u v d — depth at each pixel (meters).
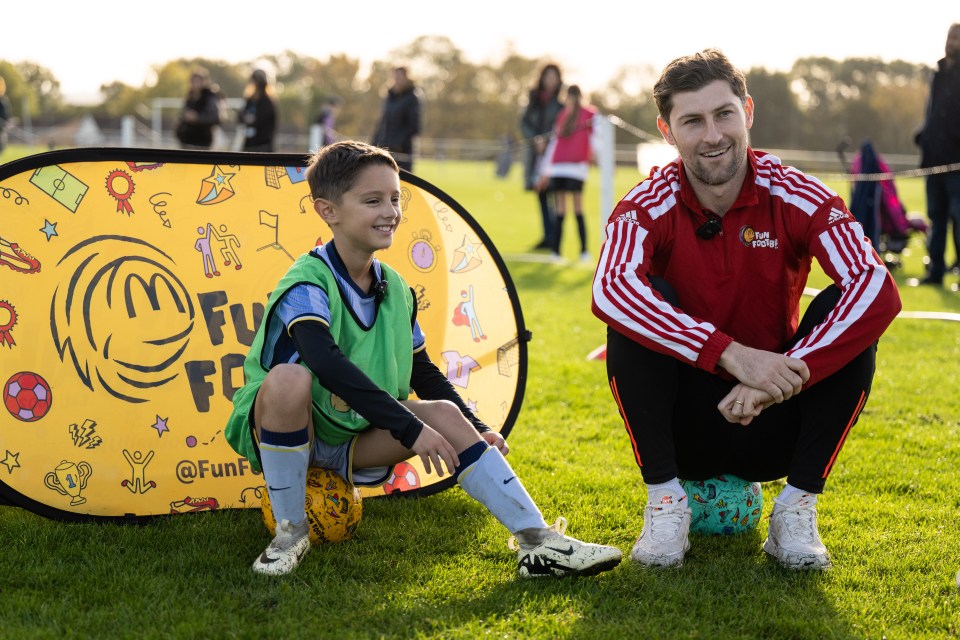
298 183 3.11
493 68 71.50
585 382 4.67
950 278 8.23
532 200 19.39
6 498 2.65
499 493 2.41
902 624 2.20
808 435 2.48
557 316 6.43
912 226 9.01
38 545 2.58
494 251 3.32
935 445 3.68
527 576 2.41
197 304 2.94
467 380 3.21
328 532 2.58
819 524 2.83
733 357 2.36
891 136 64.69
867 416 4.07
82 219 2.85
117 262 2.87
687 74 2.47
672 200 2.60
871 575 2.47
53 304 2.78
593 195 19.02
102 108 71.56
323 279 2.46
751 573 2.45
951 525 2.85
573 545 2.38
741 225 2.55
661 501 2.50
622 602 2.28
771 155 2.64
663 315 2.41
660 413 2.49
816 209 2.52
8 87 68.75
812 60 66.75
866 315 2.38
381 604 2.27
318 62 75.31
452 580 2.41
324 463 2.60
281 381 2.34
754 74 65.06
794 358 2.35
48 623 2.13
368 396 2.31
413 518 2.85
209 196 3.01
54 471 2.73
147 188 2.94
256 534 2.69
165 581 2.35
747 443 2.57
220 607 2.22
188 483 2.86
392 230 2.48
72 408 2.78
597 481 3.21
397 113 9.90
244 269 3.00
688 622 2.17
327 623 2.16
